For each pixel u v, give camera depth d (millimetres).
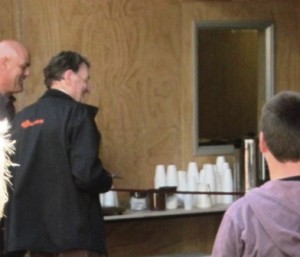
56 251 7797
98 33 10945
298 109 4340
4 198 3643
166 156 11414
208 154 11617
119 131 11148
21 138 7863
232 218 4359
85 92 8352
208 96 11766
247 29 11797
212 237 11688
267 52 11852
